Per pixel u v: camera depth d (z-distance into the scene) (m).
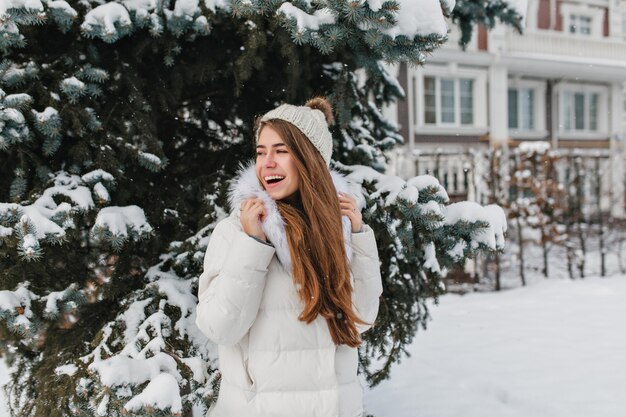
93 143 2.21
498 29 13.95
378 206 2.28
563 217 9.64
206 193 2.50
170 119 2.83
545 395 3.55
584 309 6.03
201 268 2.31
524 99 15.77
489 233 2.21
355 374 1.55
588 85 16.34
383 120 3.35
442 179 9.22
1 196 2.21
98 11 2.02
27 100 1.96
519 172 8.24
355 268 1.55
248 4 1.92
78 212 2.01
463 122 14.32
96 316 2.38
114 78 2.35
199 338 2.09
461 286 7.79
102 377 1.72
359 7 1.82
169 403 1.66
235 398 1.44
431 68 13.61
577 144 16.12
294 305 1.43
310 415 1.39
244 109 2.80
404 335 2.71
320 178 1.47
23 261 2.07
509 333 5.14
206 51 2.44
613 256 9.84
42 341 2.36
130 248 2.38
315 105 1.71
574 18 15.86
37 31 2.14
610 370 3.97
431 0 1.98
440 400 3.58
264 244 1.36
